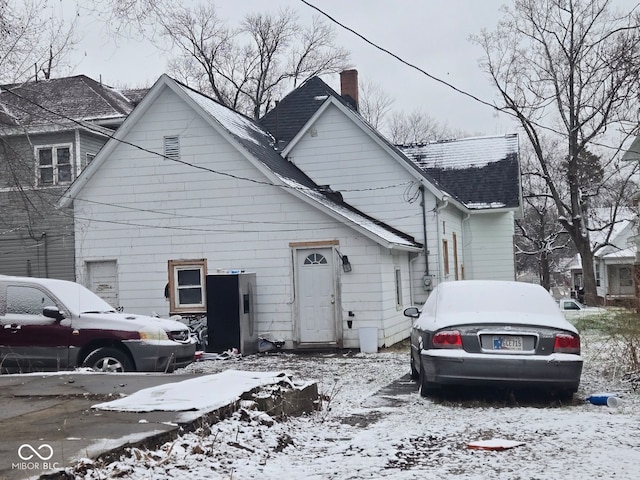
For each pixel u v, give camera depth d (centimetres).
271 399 786
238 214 1856
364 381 1195
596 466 568
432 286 2219
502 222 2950
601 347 1470
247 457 614
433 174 3012
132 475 516
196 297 1878
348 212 2084
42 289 1162
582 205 4044
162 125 1906
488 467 580
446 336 933
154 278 1897
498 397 974
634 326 1145
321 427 780
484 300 1004
